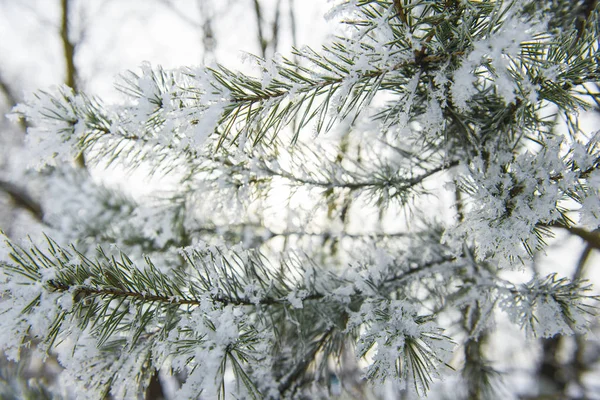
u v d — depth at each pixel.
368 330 0.37
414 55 0.36
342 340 0.49
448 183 0.39
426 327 0.36
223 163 0.49
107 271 0.36
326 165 0.52
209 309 0.36
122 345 0.41
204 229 0.60
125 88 0.40
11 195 1.47
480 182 0.37
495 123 0.40
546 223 0.36
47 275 0.33
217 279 0.39
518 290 0.45
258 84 0.35
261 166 0.50
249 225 0.61
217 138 0.42
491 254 0.41
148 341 0.39
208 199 0.53
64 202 0.66
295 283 0.47
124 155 0.45
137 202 0.68
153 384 0.99
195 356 0.33
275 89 0.35
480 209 0.36
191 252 0.40
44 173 0.81
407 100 0.37
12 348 0.32
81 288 0.34
